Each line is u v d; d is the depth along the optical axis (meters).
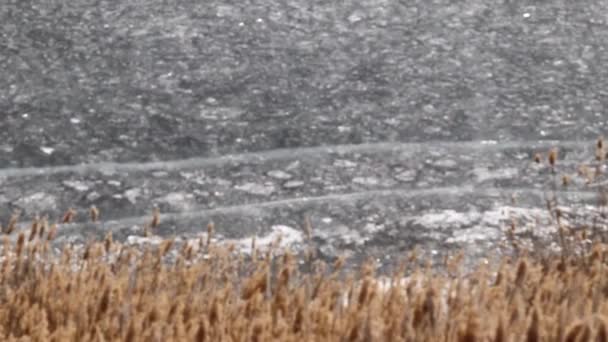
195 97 42.12
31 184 35.09
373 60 45.94
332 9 51.19
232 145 38.12
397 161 36.72
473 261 28.78
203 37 47.94
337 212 32.66
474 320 16.20
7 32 48.41
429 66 45.41
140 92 42.59
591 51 47.34
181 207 33.38
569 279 19.92
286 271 18.80
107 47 46.94
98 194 34.31
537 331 15.59
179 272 20.55
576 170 35.81
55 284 19.59
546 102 42.00
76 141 38.38
